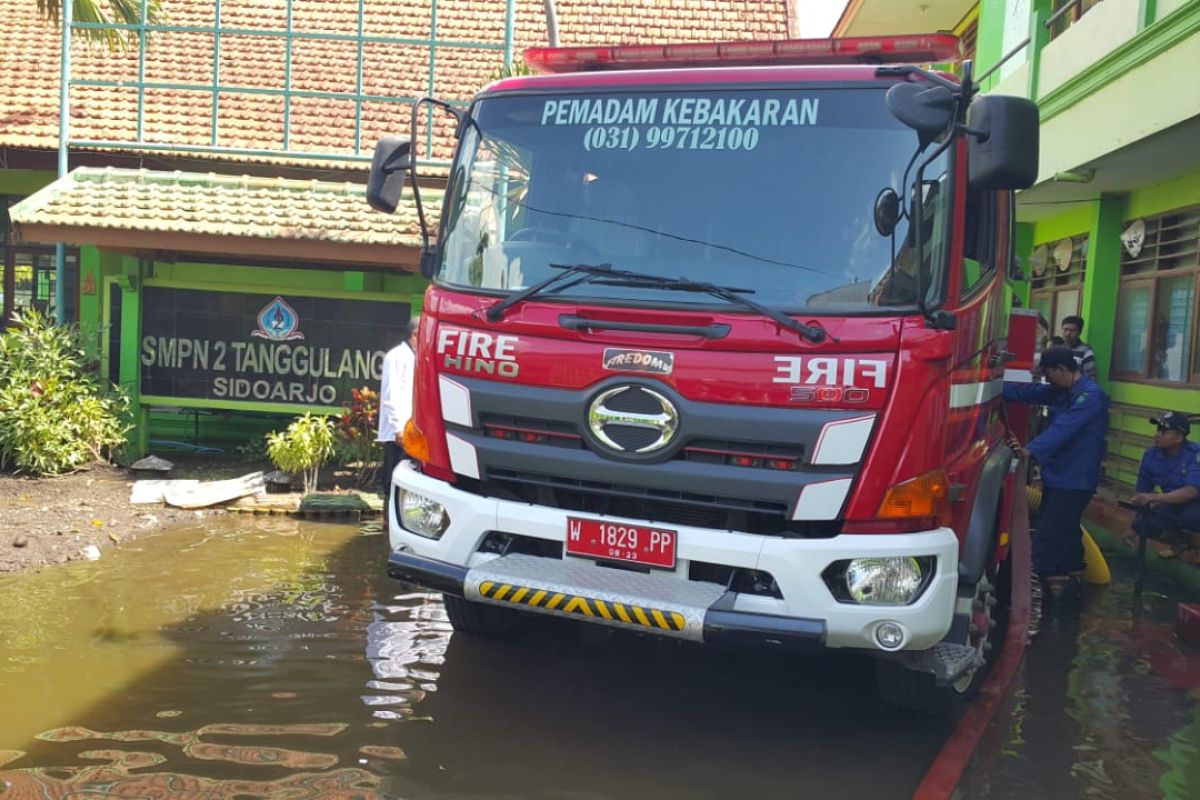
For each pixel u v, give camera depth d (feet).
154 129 43.98
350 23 50.37
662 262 13.73
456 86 48.21
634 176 14.26
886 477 12.49
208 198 32.96
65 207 31.40
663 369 13.09
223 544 24.89
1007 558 20.81
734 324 12.90
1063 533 23.11
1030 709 15.94
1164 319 34.01
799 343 12.66
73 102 44.52
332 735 13.98
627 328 13.30
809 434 12.60
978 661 14.61
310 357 33.17
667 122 14.37
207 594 20.57
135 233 31.07
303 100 46.55
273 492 30.55
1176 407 31.94
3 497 27.99
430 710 15.02
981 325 15.20
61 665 16.30
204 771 12.76
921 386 12.59
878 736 14.87
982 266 15.87
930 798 12.47
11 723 14.03
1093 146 30.12
